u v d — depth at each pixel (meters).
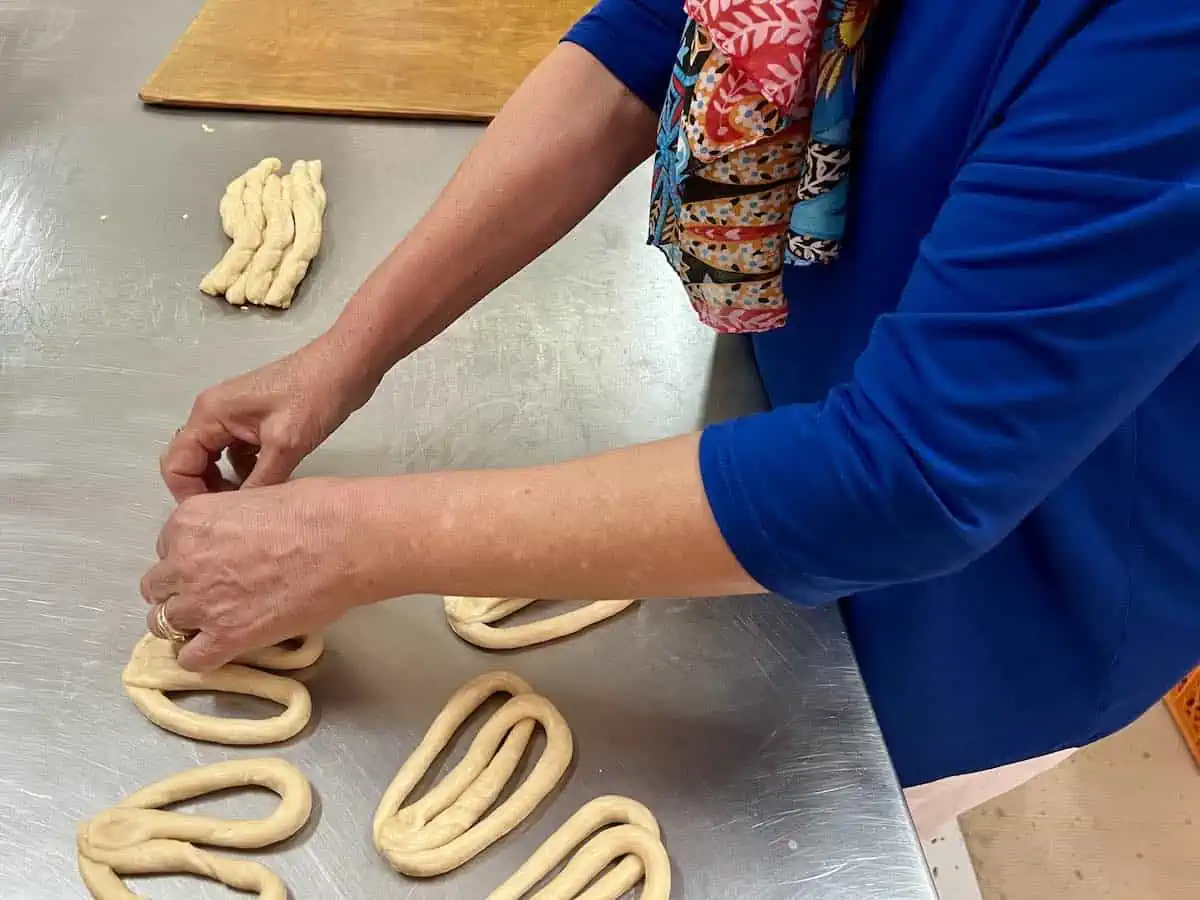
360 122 1.00
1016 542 0.54
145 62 1.06
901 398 0.38
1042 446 0.36
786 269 0.63
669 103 0.56
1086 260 0.33
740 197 0.54
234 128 0.99
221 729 0.55
